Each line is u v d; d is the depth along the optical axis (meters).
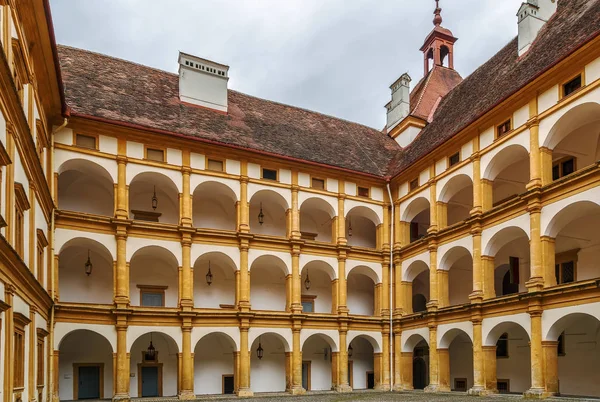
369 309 37.22
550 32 28.47
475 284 27.31
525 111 25.22
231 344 30.52
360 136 40.16
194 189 29.59
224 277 32.69
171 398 27.69
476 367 26.59
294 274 31.50
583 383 25.77
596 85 21.39
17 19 15.43
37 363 19.67
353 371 35.56
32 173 17.83
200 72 34.00
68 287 28.42
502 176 30.64
